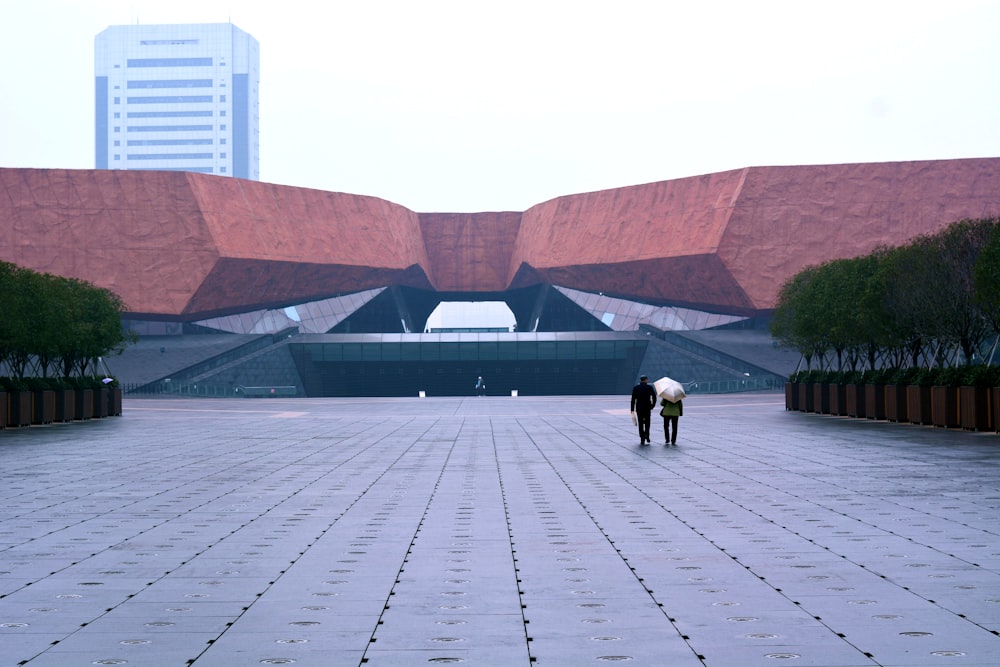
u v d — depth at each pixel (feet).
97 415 153.89
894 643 23.00
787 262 276.62
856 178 277.44
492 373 322.55
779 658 21.98
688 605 26.81
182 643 23.41
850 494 50.60
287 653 22.61
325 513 44.86
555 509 45.88
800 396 163.22
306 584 29.66
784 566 31.94
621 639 23.57
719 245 276.41
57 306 136.05
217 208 286.46
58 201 282.15
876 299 130.62
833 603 26.89
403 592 28.53
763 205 277.44
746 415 151.02
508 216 351.25
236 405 215.10
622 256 302.66
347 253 313.32
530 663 21.81
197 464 71.00
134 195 282.77
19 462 73.15
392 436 104.58
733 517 42.91
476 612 26.20
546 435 104.99
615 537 37.76
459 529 39.91
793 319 166.91
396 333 324.60
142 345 291.38
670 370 297.94
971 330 118.83
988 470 62.34
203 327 300.81
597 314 328.08
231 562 33.17
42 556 34.42
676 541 36.76
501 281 351.87
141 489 54.90
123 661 22.02
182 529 40.29
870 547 35.22
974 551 34.30
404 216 337.11
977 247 116.06
